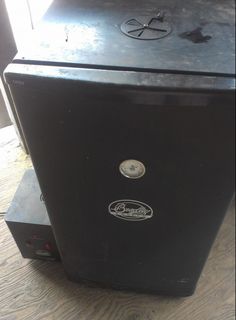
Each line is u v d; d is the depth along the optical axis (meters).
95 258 0.95
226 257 1.16
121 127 0.59
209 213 0.74
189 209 0.74
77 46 0.64
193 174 0.66
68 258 0.99
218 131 0.58
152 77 0.56
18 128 1.35
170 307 1.04
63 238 0.91
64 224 0.86
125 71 0.57
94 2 0.78
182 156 0.63
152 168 0.66
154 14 0.73
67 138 0.64
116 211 0.78
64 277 1.11
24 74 0.57
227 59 0.60
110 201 0.76
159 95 0.54
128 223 0.81
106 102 0.56
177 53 0.61
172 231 0.81
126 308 1.04
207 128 0.58
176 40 0.65
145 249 0.88
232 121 0.56
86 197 0.76
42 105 0.59
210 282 1.10
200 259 0.88
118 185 0.71
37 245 1.07
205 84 0.54
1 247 1.18
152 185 0.70
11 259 1.15
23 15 1.17
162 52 0.62
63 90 0.56
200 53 0.61
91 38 0.66
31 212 1.03
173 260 0.90
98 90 0.55
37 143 0.67
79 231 0.87
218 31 0.67
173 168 0.65
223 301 1.05
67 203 0.79
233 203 1.31
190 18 0.72
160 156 0.63
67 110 0.59
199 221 0.77
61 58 0.60
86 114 0.59
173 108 0.55
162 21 0.71
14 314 1.03
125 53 0.61
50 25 0.70
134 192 0.72
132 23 0.70
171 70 0.57
